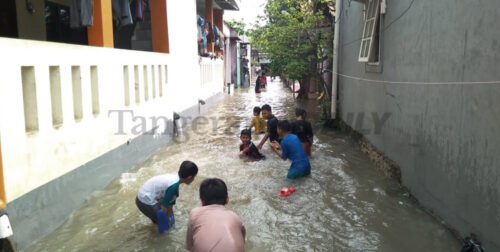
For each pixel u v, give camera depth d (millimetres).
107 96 7145
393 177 7305
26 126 4965
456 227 4840
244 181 7383
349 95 11773
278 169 8133
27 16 8930
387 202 6277
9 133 4449
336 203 6289
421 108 5992
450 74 5000
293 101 20953
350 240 5098
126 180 7418
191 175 5227
